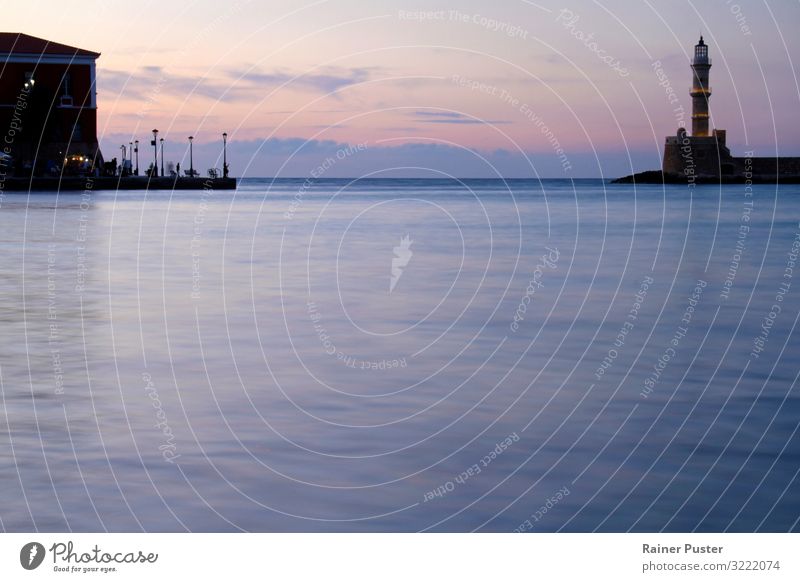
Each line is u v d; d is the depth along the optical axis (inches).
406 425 385.4
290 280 867.4
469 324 631.2
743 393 442.0
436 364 503.8
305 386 449.7
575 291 807.7
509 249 1240.2
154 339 564.4
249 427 378.9
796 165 5762.8
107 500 301.0
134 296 751.1
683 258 1127.0
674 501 305.0
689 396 436.1
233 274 912.3
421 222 1860.2
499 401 426.3
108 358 507.5
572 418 398.0
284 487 313.7
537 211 2369.6
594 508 299.6
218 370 481.4
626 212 2303.2
